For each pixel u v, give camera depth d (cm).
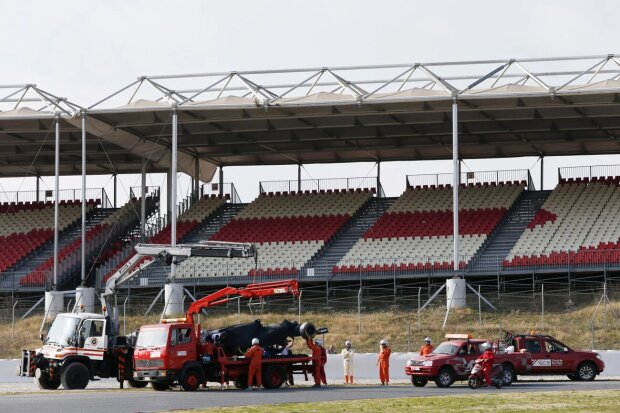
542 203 11606
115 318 7531
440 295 10106
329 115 10312
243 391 6244
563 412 4756
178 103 9869
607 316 8994
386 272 10350
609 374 7706
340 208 12144
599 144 12119
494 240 10931
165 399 5562
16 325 9938
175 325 6431
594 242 10456
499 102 9788
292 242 11412
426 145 12131
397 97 9606
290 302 10262
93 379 7162
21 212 12875
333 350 8338
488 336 8731
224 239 11762
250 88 9775
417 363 6781
